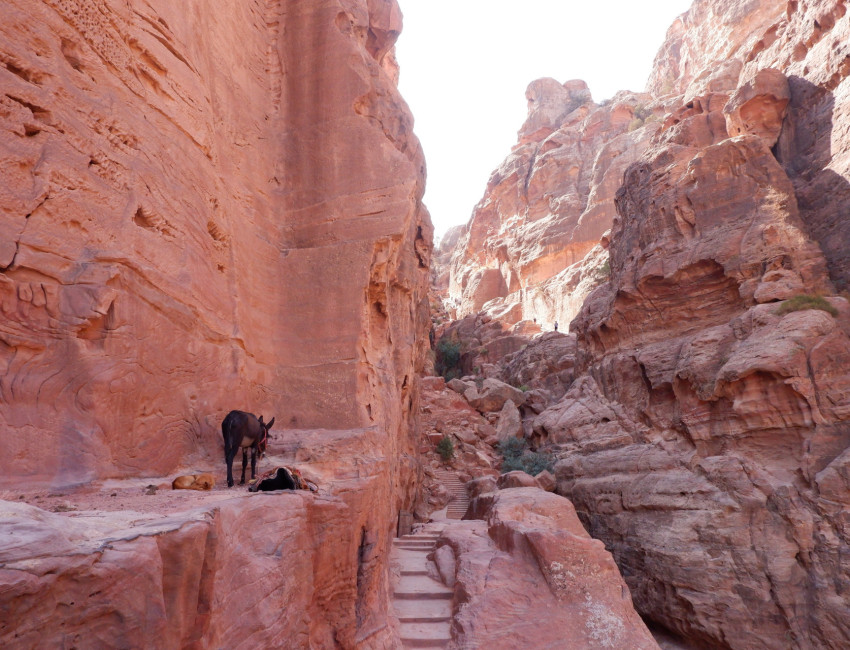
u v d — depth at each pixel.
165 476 6.66
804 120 20.69
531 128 68.19
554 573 9.80
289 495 5.82
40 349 5.21
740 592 14.34
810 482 14.33
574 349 36.59
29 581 2.34
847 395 14.68
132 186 6.65
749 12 46.91
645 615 16.81
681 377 18.27
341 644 6.82
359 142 11.19
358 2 12.95
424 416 33.78
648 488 17.70
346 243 10.65
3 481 4.70
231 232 9.21
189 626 3.58
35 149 5.42
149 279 6.58
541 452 24.11
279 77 11.82
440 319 59.53
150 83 7.52
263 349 9.82
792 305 16.62
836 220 18.03
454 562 11.65
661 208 21.39
